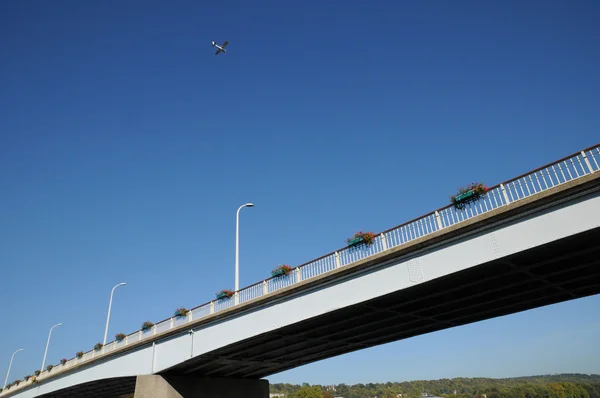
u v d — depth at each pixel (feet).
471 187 55.62
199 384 110.01
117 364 116.88
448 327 91.40
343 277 69.00
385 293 62.80
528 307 79.10
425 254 59.62
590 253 55.26
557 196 47.85
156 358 103.81
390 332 92.22
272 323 78.79
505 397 540.52
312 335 88.53
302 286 73.82
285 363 116.67
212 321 91.71
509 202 51.93
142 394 98.32
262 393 128.36
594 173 45.16
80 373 135.23
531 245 49.60
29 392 170.81
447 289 64.44
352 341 98.78
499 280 63.77
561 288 68.33
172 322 102.83
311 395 388.98
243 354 100.48
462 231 55.36
